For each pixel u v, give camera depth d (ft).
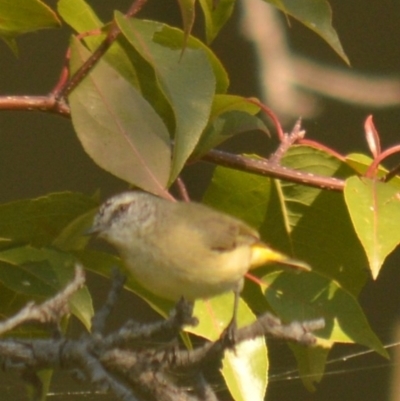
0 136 40.09
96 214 21.91
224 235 21.68
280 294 21.68
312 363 21.77
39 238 21.25
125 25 18.61
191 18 17.51
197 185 37.96
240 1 42.22
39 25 20.21
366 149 43.24
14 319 16.81
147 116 19.04
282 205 23.29
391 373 40.55
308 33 43.50
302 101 42.65
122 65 21.21
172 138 21.83
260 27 42.42
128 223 21.74
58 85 19.57
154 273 21.49
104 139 18.72
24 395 29.04
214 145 20.86
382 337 40.91
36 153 40.47
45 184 40.50
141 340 17.24
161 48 18.67
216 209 23.44
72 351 16.92
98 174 41.06
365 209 18.99
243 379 19.71
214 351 17.48
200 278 21.29
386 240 18.56
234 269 21.63
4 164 40.16
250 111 21.93
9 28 20.43
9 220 20.93
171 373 18.99
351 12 43.88
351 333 20.98
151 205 21.98
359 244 22.99
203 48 20.59
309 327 17.21
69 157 40.78
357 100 43.55
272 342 36.27
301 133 22.29
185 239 21.42
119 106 19.06
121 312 39.96
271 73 42.22
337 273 23.18
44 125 40.47
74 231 21.58
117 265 21.72
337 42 18.61
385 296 41.14
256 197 23.30
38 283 19.77
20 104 19.36
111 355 17.12
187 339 20.95
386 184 19.63
